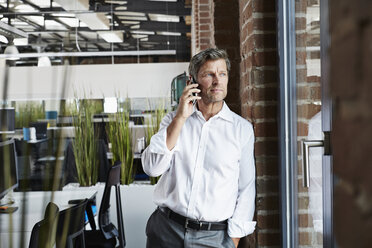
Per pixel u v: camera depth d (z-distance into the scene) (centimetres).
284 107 207
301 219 184
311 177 165
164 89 880
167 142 200
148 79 888
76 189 377
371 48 26
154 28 1116
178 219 205
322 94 142
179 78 511
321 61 142
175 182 208
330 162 136
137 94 883
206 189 202
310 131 163
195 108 209
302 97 175
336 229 31
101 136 598
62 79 76
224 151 203
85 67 879
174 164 208
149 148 203
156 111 511
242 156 208
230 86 315
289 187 206
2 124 75
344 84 29
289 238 208
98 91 876
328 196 138
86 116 497
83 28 1023
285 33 205
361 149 27
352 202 28
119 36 1120
